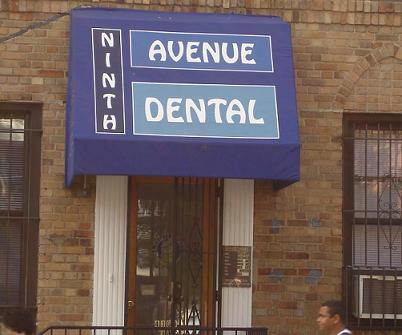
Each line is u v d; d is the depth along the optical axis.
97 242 11.38
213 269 11.50
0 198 11.42
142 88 10.46
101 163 10.09
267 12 11.69
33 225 11.41
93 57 10.55
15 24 11.44
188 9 11.60
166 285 11.56
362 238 11.77
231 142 10.23
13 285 11.38
